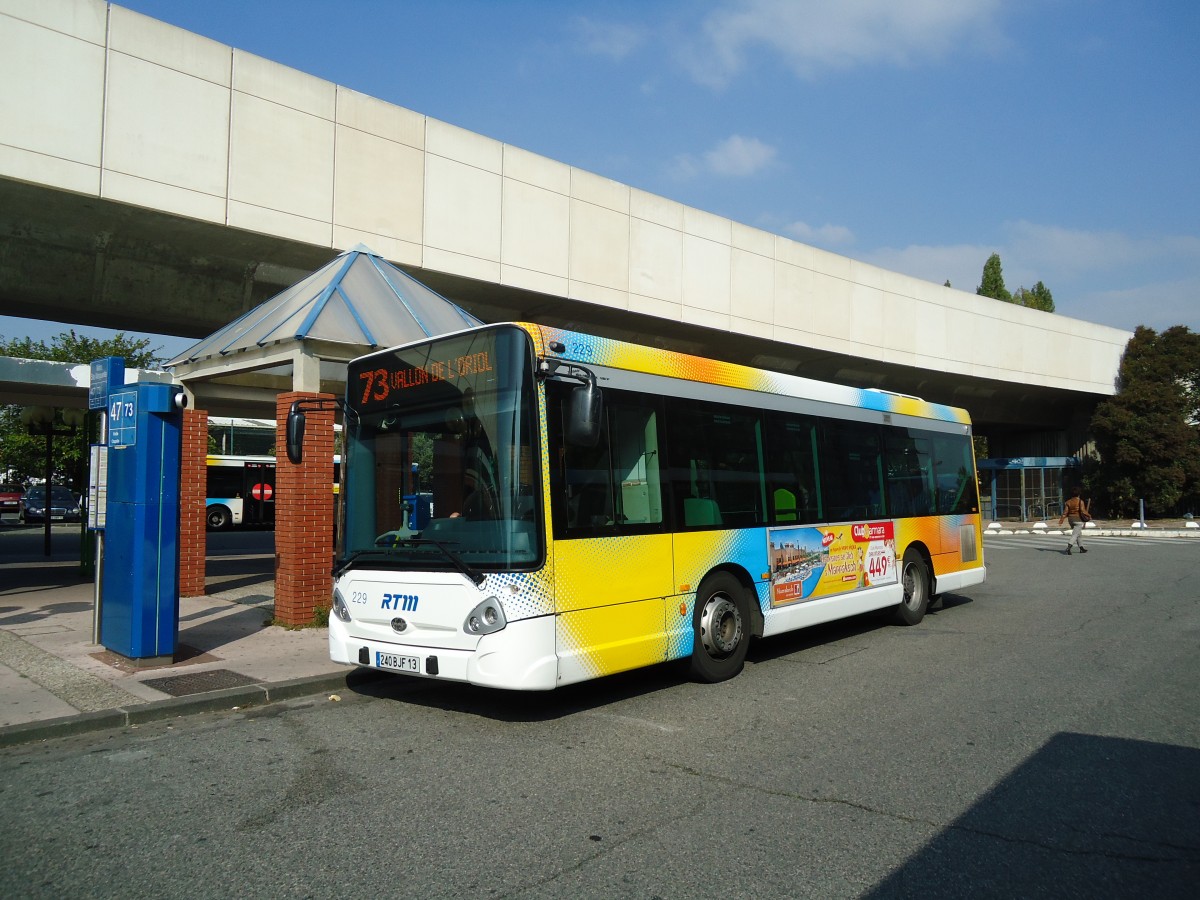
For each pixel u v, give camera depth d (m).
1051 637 10.30
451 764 5.60
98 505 8.72
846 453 10.21
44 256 14.41
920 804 4.86
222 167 14.70
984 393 38.62
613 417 7.15
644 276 21.81
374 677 7.99
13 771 5.48
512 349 6.48
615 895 3.75
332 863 4.08
